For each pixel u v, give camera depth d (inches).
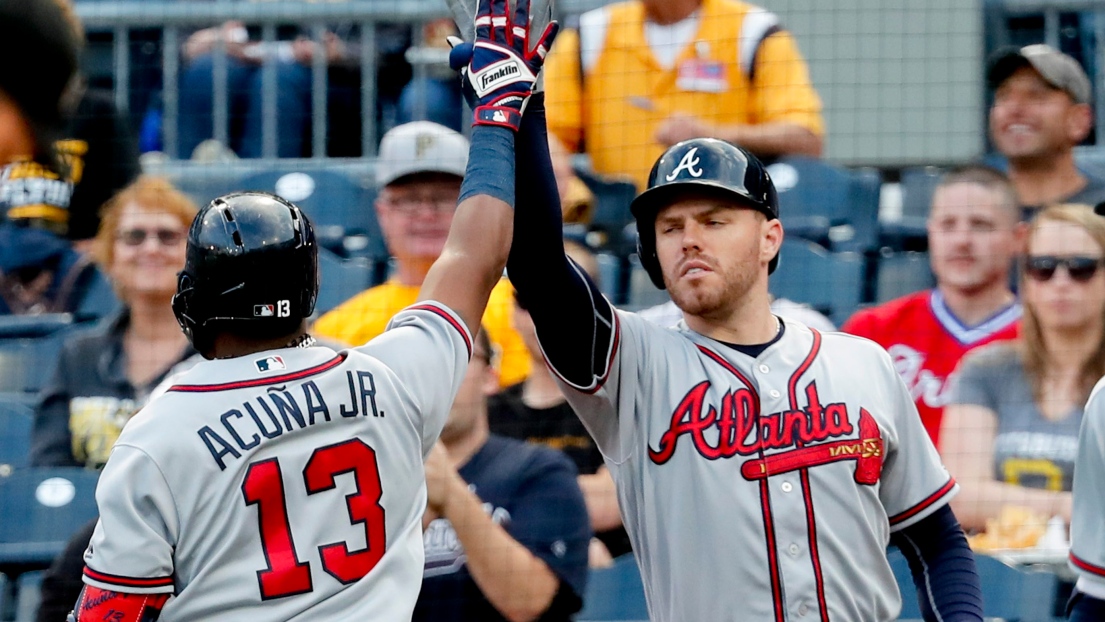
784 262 891.4
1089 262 773.9
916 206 933.2
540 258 424.2
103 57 1023.0
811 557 417.4
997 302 813.9
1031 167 876.6
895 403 450.0
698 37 900.6
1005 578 724.0
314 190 969.5
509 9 427.2
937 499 450.6
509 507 690.2
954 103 964.0
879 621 435.2
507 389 753.0
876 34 968.3
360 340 802.8
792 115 898.1
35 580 764.6
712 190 429.7
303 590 365.7
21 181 906.1
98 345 815.1
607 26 914.1
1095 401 526.6
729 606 415.2
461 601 661.9
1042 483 764.6
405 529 387.2
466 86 434.3
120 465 363.3
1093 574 521.7
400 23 1011.9
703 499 419.8
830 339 454.0
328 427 376.2
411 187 816.9
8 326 901.2
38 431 804.0
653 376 436.1
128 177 928.9
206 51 1026.1
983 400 790.5
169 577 362.3
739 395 430.0
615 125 908.6
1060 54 874.1
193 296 384.5
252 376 378.9
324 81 1018.1
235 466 365.4
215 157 1015.6
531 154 430.0
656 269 459.5
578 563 683.4
